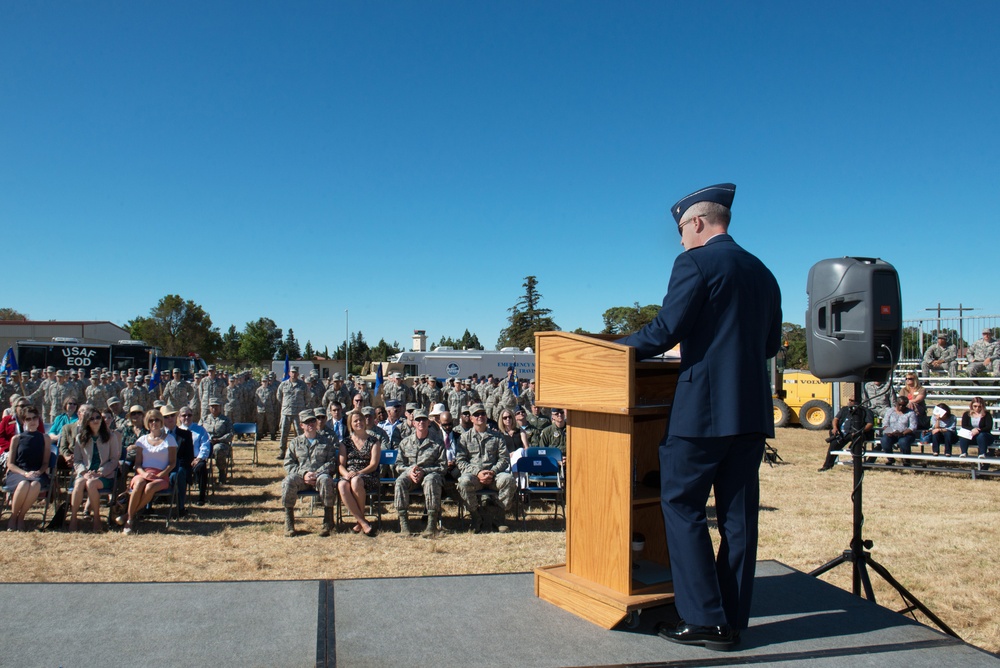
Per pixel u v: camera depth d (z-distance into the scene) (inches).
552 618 105.7
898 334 143.6
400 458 319.6
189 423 381.4
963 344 675.4
